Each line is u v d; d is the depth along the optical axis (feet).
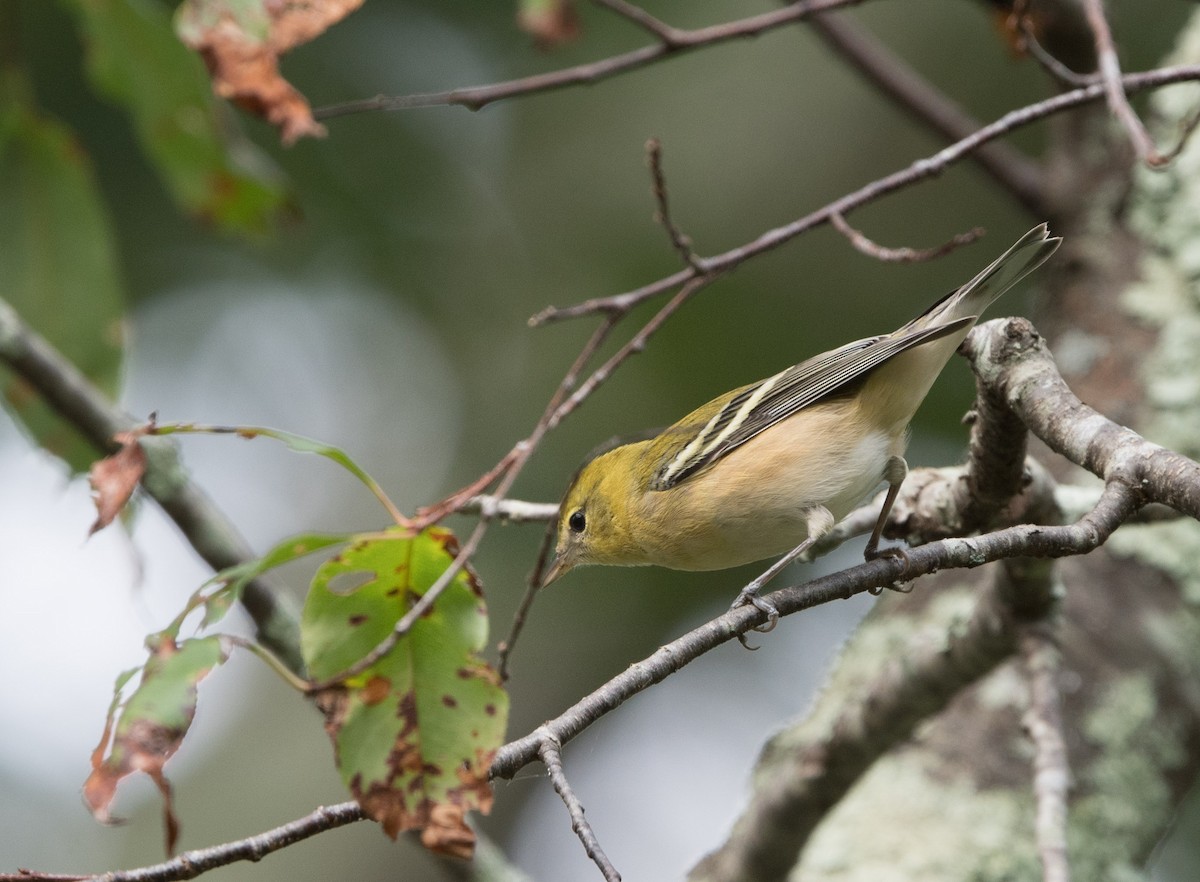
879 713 29.81
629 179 53.21
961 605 33.32
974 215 53.11
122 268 50.42
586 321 52.31
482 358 53.11
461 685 18.88
